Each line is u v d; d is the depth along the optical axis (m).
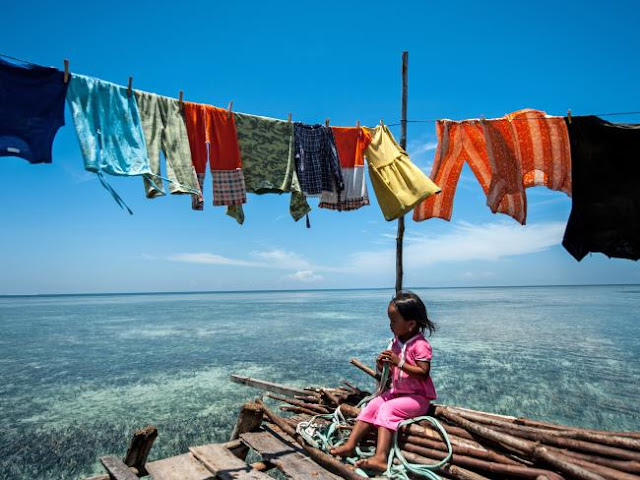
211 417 9.72
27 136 3.96
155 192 4.70
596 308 46.16
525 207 5.58
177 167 4.75
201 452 3.79
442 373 13.94
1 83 3.86
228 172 5.17
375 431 3.79
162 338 23.80
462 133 6.21
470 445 3.24
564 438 3.10
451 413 3.60
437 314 39.84
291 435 3.87
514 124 5.56
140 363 16.22
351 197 5.97
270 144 5.48
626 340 20.95
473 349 18.66
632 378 13.15
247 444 4.00
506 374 13.77
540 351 18.06
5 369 15.39
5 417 9.82
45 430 8.93
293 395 5.33
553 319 33.09
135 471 3.64
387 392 3.79
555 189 5.63
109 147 4.27
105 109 4.32
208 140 5.06
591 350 18.23
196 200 5.07
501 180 5.61
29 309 66.19
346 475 3.13
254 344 20.77
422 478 3.15
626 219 5.06
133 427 9.08
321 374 13.97
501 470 2.93
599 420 9.49
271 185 5.43
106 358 17.39
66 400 11.23
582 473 2.65
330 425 4.02
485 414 3.93
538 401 10.82
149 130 4.61
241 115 5.30
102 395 11.71
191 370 14.82
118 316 45.25
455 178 6.32
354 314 44.25
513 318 34.44
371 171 5.82
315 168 5.71
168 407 10.52
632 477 2.57
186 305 76.50
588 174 5.19
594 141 5.17
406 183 5.54
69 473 6.98
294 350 18.80
